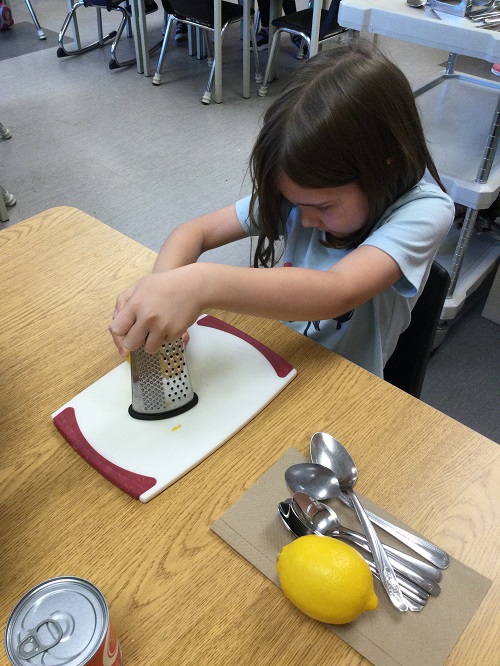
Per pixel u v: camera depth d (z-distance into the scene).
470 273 1.74
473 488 0.60
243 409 0.68
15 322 0.81
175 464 0.62
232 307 0.69
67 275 0.90
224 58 3.74
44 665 0.40
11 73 3.56
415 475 0.62
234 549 0.55
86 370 0.75
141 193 2.52
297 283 0.72
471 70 2.69
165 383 0.65
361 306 0.94
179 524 0.58
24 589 0.52
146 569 0.54
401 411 0.69
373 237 0.81
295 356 0.77
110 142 2.88
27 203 2.46
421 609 0.51
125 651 0.48
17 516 0.59
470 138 1.56
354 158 0.72
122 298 0.69
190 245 0.92
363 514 0.57
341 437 0.66
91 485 0.62
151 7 3.67
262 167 0.80
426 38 1.19
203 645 0.49
